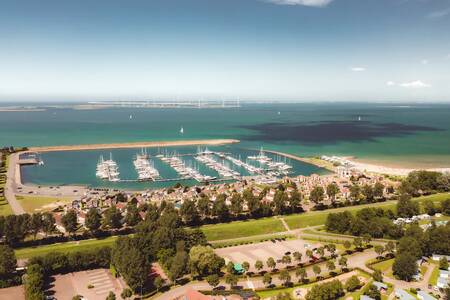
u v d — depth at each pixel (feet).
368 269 625.00
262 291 556.51
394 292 547.90
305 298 527.40
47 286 570.46
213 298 534.37
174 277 576.61
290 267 634.84
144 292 559.79
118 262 572.51
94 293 551.59
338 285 530.68
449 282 561.43
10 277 580.71
